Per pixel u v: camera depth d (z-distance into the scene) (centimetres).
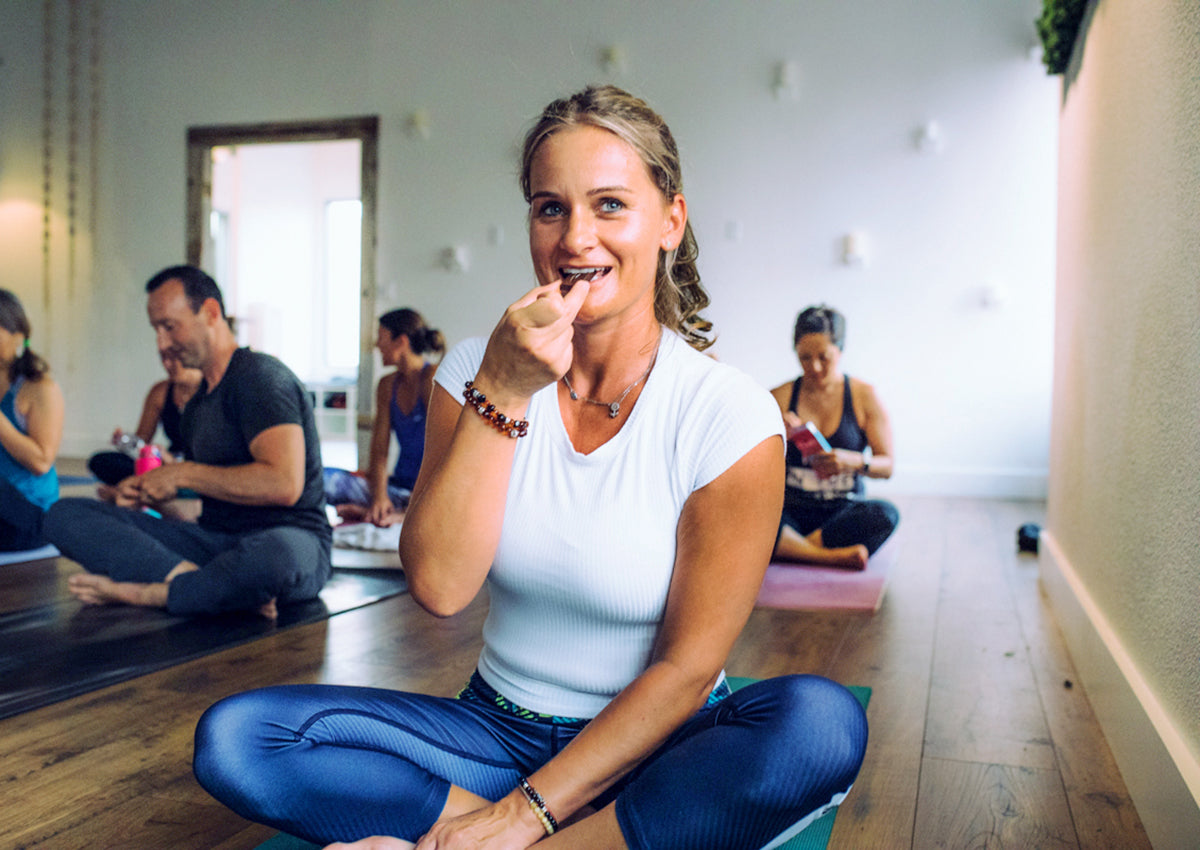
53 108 741
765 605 287
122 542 251
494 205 677
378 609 270
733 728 97
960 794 152
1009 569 353
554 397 110
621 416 108
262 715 100
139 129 729
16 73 745
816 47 613
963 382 601
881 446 361
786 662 228
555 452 107
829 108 613
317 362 1071
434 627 251
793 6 616
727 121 628
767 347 627
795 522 369
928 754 170
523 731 112
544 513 106
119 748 165
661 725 96
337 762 102
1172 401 146
